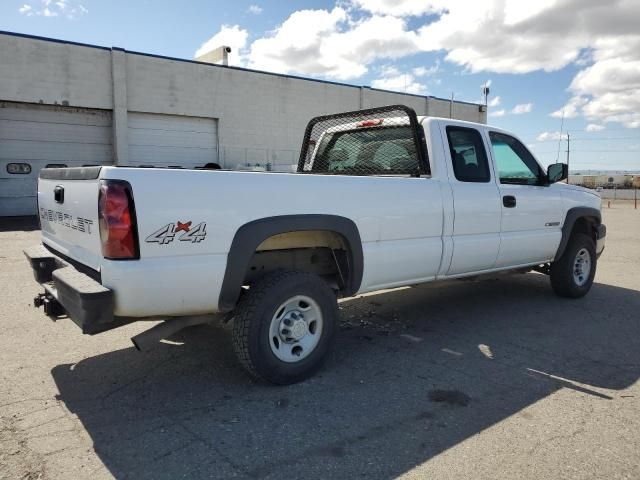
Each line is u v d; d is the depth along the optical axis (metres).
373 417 3.32
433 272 4.82
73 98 18.62
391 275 4.44
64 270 3.52
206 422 3.23
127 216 3.07
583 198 6.55
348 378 3.97
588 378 4.01
